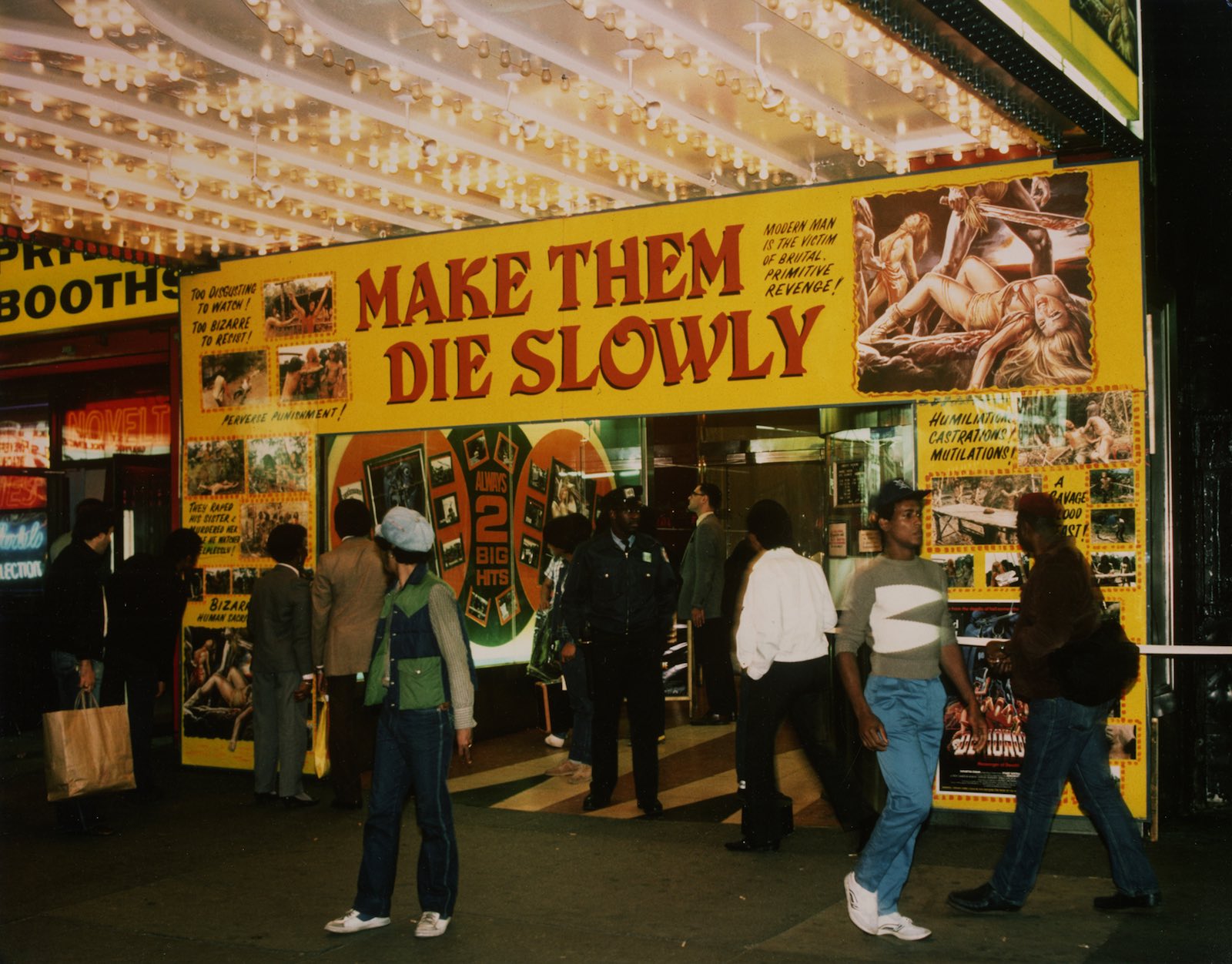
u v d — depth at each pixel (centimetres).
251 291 972
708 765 948
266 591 847
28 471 1217
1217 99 805
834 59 660
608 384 843
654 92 710
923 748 539
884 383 765
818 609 689
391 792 566
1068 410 723
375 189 862
